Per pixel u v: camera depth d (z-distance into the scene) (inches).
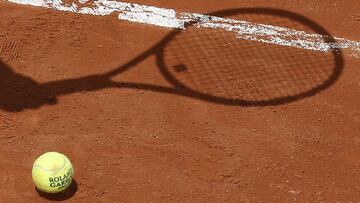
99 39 596.7
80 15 621.6
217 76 572.1
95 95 541.0
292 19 645.9
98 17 621.9
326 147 519.2
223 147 509.7
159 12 635.5
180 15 634.8
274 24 636.1
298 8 661.9
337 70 591.8
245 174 490.3
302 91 566.3
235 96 554.9
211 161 497.0
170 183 476.7
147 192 467.8
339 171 500.4
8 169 471.5
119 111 529.3
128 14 629.6
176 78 565.9
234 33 620.4
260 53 601.3
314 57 603.8
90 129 510.9
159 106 538.9
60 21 611.8
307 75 582.9
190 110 538.0
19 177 466.3
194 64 582.2
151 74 567.2
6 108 519.8
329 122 541.3
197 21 629.9
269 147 514.3
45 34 595.5
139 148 500.7
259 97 556.4
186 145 508.1
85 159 486.0
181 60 584.7
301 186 485.7
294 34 627.5
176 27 621.0
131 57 581.9
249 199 471.8
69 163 443.8
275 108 548.1
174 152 501.0
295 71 585.3
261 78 574.6
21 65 560.7
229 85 564.7
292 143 519.5
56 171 432.1
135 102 539.5
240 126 529.3
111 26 613.3
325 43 621.6
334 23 649.0
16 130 502.9
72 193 459.2
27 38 588.7
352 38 631.8
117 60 576.7
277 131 528.1
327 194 481.7
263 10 652.7
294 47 612.7
